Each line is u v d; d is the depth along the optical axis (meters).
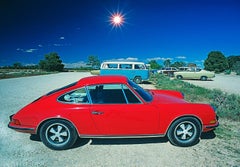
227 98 7.43
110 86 3.70
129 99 3.65
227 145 3.86
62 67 66.19
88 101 3.62
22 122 3.57
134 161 3.29
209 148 3.73
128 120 3.55
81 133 3.62
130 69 15.66
